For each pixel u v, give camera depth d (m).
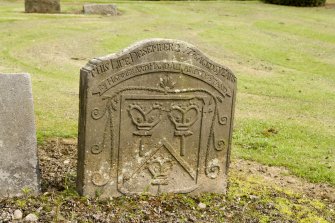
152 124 2.65
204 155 2.79
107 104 2.54
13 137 2.54
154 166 2.71
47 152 3.33
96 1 11.88
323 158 3.60
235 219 2.60
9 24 8.19
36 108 4.30
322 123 4.51
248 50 7.60
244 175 3.19
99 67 2.48
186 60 2.64
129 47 2.54
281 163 3.44
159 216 2.53
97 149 2.57
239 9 11.80
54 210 2.45
